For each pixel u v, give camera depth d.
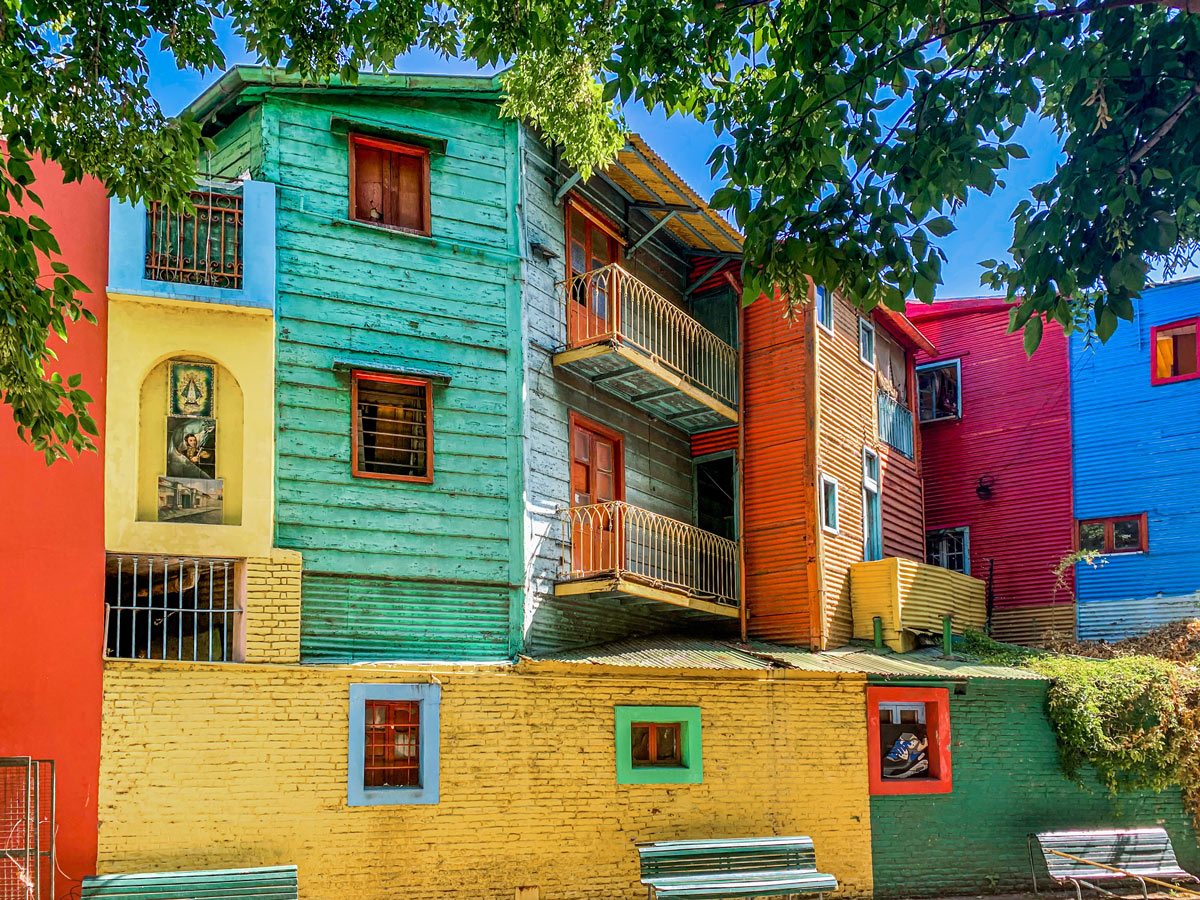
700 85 11.28
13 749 12.09
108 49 10.55
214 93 15.07
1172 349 23.23
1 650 12.26
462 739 13.98
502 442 15.70
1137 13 9.51
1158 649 20.25
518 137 16.72
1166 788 17.50
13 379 9.77
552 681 14.62
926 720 16.88
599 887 14.33
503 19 11.60
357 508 14.52
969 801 16.67
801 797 15.73
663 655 15.81
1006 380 24.98
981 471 24.88
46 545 12.65
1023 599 23.81
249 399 13.89
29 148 10.20
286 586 13.64
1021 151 9.11
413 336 15.36
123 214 13.68
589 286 17.89
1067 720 17.12
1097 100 8.70
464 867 13.67
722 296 20.41
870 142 9.52
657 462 19.06
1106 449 23.52
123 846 12.30
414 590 14.68
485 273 16.09
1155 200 8.93
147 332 13.59
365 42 11.95
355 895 13.12
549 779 14.33
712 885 13.76
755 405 19.52
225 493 13.70
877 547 20.91
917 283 9.33
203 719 12.91
